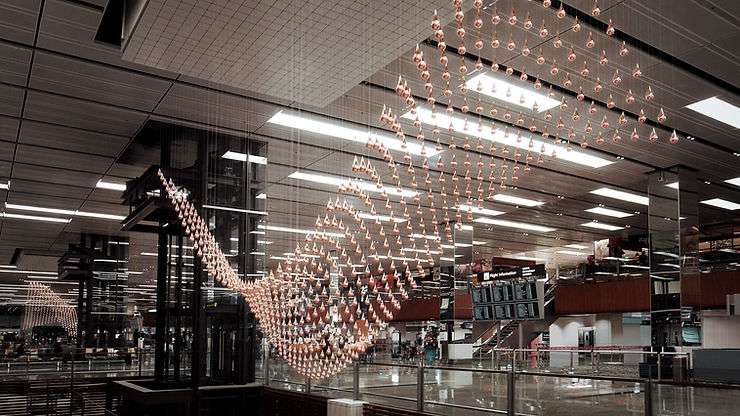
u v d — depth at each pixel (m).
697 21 6.99
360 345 9.77
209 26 5.94
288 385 10.88
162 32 6.09
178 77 8.39
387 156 8.45
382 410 8.82
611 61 7.99
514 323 24.56
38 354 18.98
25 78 8.37
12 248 23.52
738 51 7.73
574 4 6.61
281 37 6.15
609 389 6.76
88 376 14.26
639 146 11.77
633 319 22.62
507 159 12.62
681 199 13.28
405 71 8.29
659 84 8.73
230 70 7.00
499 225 21.19
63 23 6.86
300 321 9.70
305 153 12.05
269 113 9.83
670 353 11.33
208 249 10.24
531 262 26.98
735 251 19.78
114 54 7.64
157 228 12.33
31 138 10.84
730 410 5.70
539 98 9.27
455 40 7.39
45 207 16.41
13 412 13.17
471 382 8.12
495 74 8.42
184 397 10.02
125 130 10.48
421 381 8.57
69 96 9.02
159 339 11.01
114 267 21.06
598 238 24.20
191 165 10.47
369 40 6.17
